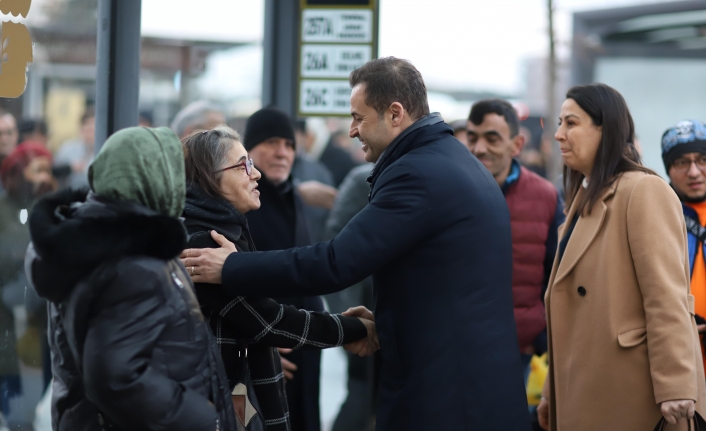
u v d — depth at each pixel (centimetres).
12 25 312
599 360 283
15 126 319
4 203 314
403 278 267
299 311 278
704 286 331
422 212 261
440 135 277
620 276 283
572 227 306
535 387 394
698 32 971
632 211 281
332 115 518
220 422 218
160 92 653
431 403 259
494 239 271
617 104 293
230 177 268
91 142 375
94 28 347
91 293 196
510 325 272
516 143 407
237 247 270
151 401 196
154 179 209
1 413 311
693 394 266
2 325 312
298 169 691
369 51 513
